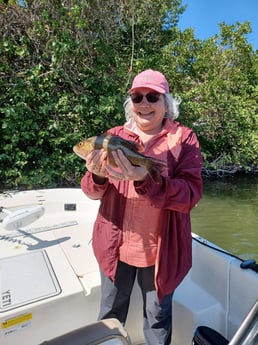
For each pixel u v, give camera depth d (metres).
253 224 5.91
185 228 1.32
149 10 8.36
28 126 5.27
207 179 10.23
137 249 1.34
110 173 1.16
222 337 1.46
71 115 5.78
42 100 5.60
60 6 5.70
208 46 9.87
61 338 1.01
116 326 1.08
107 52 6.21
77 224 2.44
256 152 9.88
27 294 1.52
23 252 1.94
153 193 1.10
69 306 1.55
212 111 9.38
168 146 1.30
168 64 8.51
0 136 5.27
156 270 1.29
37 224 2.43
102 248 1.41
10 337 1.41
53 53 5.44
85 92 5.90
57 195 2.94
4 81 5.32
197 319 1.65
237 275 1.66
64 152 5.74
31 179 5.30
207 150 9.66
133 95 1.37
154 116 1.35
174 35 9.45
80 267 1.79
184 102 7.88
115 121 5.88
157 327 1.39
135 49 7.79
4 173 5.21
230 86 9.95
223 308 1.73
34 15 5.62
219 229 5.64
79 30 5.71
